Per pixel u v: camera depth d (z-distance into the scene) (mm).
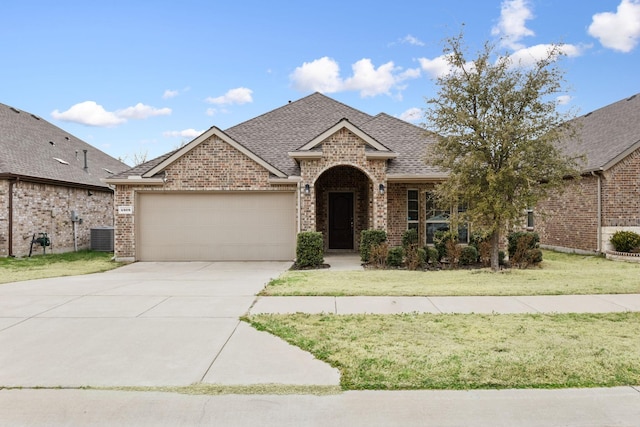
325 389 4191
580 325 6258
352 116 18938
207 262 14648
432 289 8922
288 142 17312
